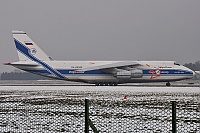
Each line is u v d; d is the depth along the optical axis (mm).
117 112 76688
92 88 190375
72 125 58906
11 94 142125
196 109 83375
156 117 67938
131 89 180000
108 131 52719
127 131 52625
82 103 99250
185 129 53375
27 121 63625
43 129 55281
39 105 93938
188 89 181875
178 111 79062
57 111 79250
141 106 90438
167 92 154375
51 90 172625
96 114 72750
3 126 58375
